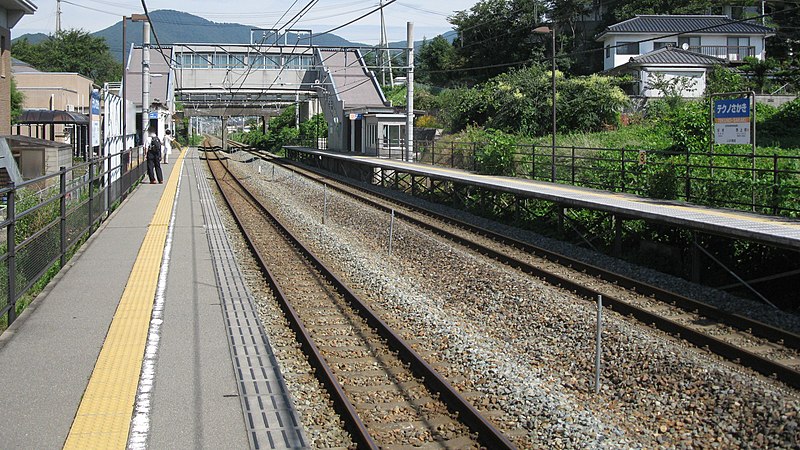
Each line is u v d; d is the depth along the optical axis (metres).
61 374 7.05
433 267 13.60
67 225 12.41
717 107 16.50
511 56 52.44
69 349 7.82
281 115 78.94
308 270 13.31
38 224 11.88
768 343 8.94
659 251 13.70
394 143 39.25
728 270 11.68
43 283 10.95
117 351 7.80
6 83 24.73
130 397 6.52
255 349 8.27
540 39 51.47
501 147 25.00
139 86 48.47
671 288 11.80
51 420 5.97
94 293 10.38
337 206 23.19
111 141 23.39
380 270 13.05
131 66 49.88
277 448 5.74
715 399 6.98
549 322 9.62
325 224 19.81
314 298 11.22
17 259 8.97
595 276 12.74
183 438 5.77
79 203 14.05
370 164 31.48
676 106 34.16
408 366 8.05
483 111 38.72
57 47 80.19
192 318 9.33
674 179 16.39
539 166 24.08
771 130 27.44
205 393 6.76
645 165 18.05
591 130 34.19
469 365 7.94
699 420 6.64
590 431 6.20
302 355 8.37
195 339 8.44
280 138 70.69
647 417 6.77
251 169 42.72
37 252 10.02
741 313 10.18
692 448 6.12
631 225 15.28
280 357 8.23
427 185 27.64
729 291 12.08
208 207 22.17
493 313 10.38
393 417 6.68
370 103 47.88
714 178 15.85
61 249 11.83
